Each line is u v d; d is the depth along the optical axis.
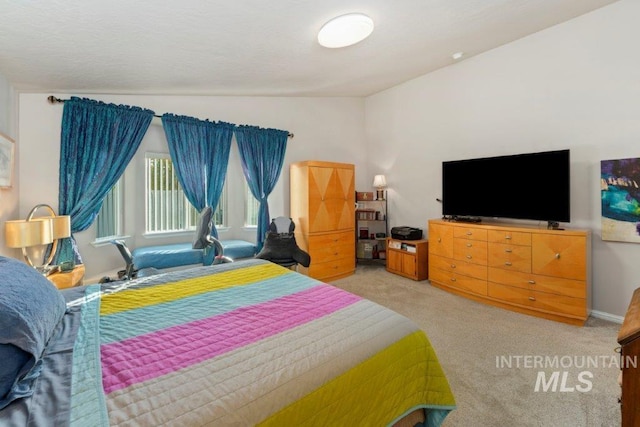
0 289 0.98
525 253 2.94
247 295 1.65
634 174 2.67
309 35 2.47
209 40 2.31
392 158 4.99
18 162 2.88
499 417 1.57
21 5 1.61
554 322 2.75
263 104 4.50
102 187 3.21
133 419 0.74
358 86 4.57
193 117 3.85
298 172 4.36
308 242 4.13
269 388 0.87
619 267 2.78
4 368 0.84
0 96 2.52
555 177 2.95
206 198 3.96
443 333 2.54
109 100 3.35
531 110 3.31
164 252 3.59
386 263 4.69
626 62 2.70
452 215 3.90
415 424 1.28
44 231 2.43
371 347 1.13
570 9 2.82
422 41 3.11
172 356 1.03
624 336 1.15
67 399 0.81
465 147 3.96
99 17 1.81
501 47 3.54
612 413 1.59
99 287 1.79
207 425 0.74
